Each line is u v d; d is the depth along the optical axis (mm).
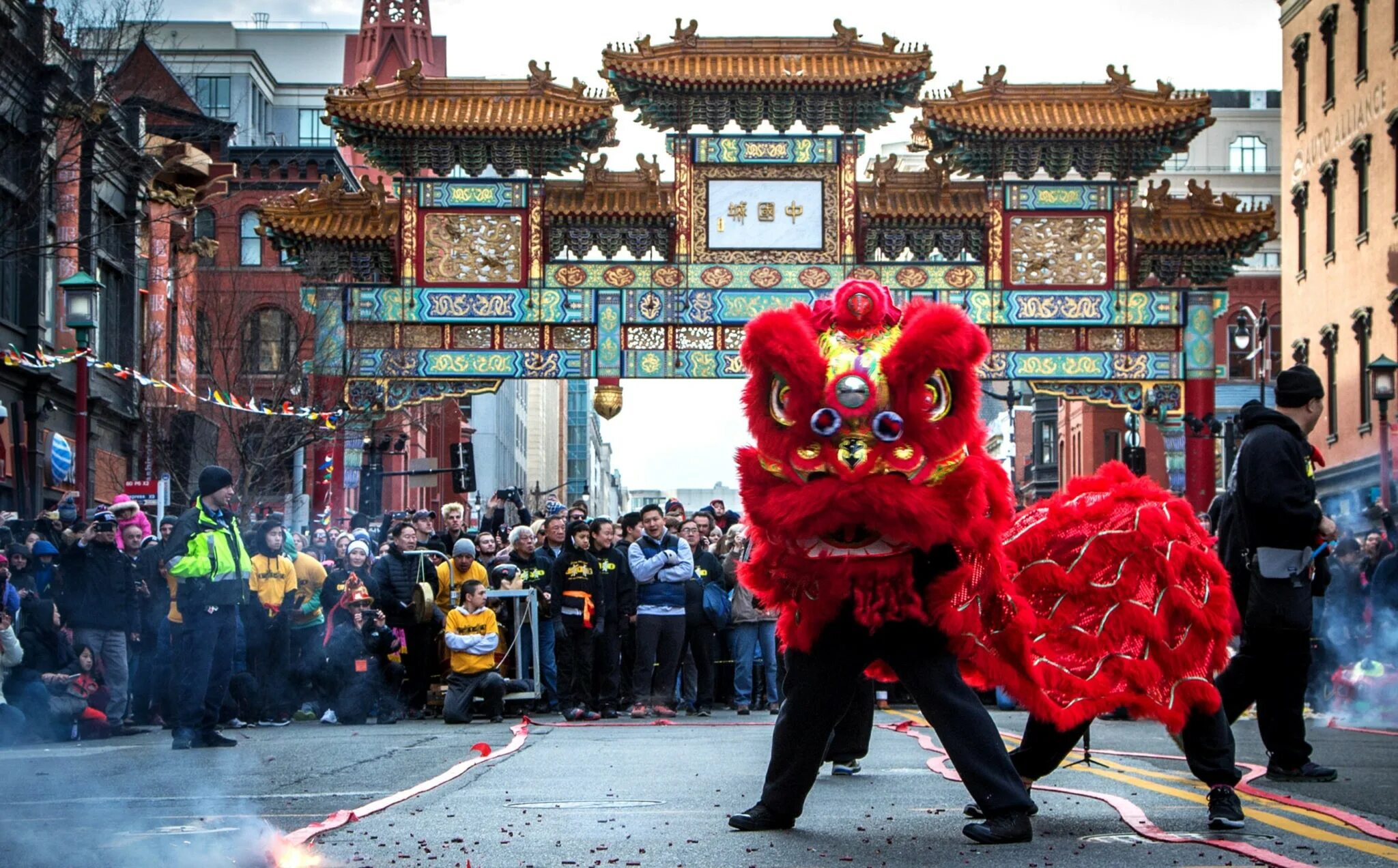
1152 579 7758
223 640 13688
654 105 35938
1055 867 6574
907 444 7113
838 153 36188
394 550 19047
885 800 9062
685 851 7070
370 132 35938
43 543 17031
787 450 7230
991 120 35812
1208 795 8859
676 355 36250
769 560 7383
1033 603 7789
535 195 36156
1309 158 43594
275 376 39906
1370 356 39031
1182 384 36844
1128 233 36656
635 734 15516
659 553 18547
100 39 32094
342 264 36750
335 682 17984
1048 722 7676
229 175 40344
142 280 37625
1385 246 38125
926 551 7223
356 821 8203
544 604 19750
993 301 36375
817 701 7562
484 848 7180
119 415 35438
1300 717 9867
